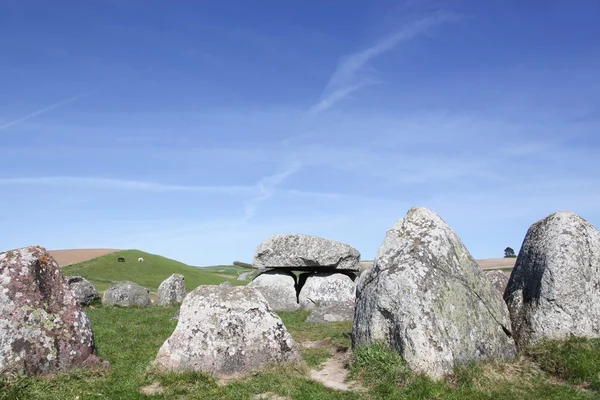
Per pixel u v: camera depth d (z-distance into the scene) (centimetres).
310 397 985
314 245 3064
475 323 1158
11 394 975
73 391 1019
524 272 1328
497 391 1000
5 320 1084
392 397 984
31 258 1161
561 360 1107
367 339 1188
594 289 1254
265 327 1198
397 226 1269
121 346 1508
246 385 1052
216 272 8188
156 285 5350
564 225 1297
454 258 1202
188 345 1148
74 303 1180
